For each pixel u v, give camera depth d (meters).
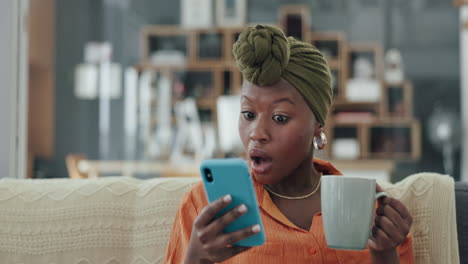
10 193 1.12
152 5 5.26
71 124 4.40
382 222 0.75
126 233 1.10
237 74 5.40
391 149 5.77
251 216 0.68
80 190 1.12
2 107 2.00
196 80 5.38
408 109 5.82
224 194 0.68
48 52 4.20
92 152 4.61
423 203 1.08
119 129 4.76
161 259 1.08
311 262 0.89
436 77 5.83
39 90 4.09
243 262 0.90
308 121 0.86
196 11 5.38
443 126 5.72
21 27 2.12
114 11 4.86
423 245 1.06
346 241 0.71
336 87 5.82
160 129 4.87
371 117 5.82
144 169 4.70
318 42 5.89
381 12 5.94
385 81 5.87
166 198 1.11
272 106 0.84
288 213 0.92
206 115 4.95
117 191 1.12
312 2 5.97
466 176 5.61
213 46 5.43
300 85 0.85
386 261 0.79
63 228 1.09
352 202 0.70
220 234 0.68
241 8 5.46
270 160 0.85
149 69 5.18
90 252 1.09
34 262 1.08
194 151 4.70
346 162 5.39
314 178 0.95
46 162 4.11
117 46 4.89
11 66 2.01
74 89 4.46
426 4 5.87
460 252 1.06
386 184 1.13
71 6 4.52
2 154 2.00
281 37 0.84
